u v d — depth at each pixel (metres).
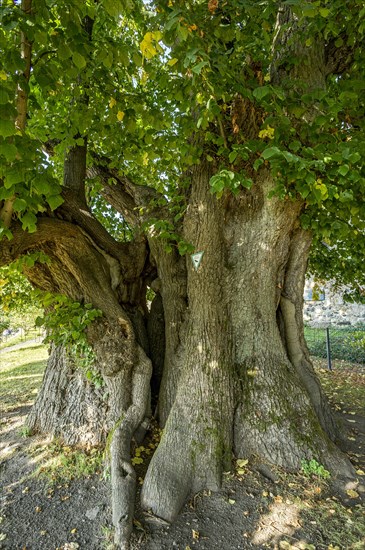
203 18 2.74
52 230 3.22
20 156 1.86
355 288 6.15
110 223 6.59
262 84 3.14
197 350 3.34
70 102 3.83
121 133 3.83
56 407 3.84
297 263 3.82
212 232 3.42
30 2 1.95
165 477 2.74
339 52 3.64
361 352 8.38
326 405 3.76
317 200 2.51
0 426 4.30
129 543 2.29
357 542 2.28
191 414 3.12
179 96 3.02
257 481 2.85
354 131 3.17
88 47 2.25
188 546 2.29
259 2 2.51
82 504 2.76
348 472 2.97
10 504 2.79
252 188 3.33
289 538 2.34
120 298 4.18
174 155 4.06
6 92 1.66
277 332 3.55
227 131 3.40
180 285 3.93
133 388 3.60
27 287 5.39
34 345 15.52
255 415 3.18
